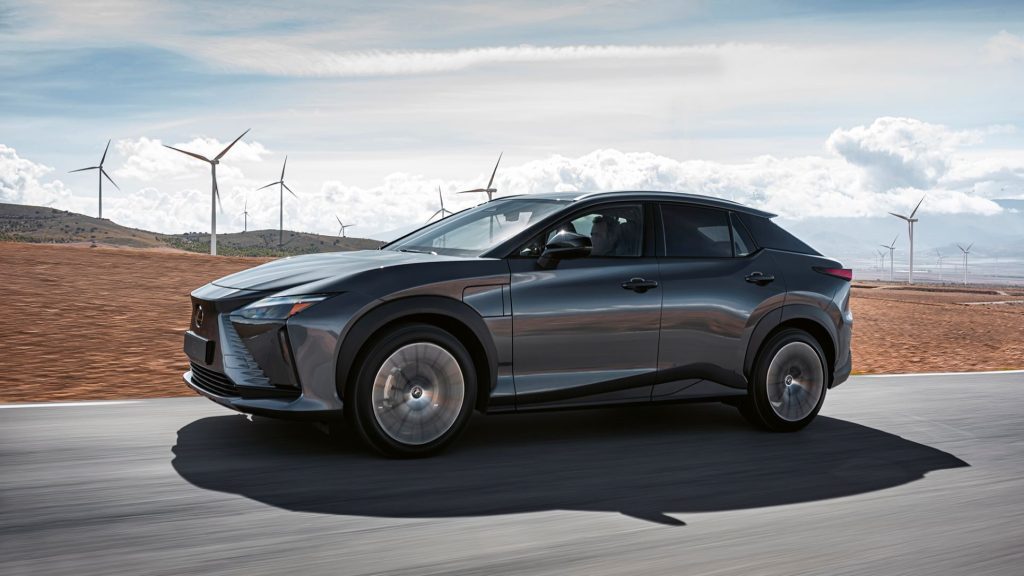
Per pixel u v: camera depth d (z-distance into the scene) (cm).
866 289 9700
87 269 2441
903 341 1780
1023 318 3297
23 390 739
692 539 391
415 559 355
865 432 640
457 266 530
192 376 570
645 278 579
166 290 1953
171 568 337
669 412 689
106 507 412
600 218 586
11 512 401
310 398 494
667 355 586
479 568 347
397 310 506
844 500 462
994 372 1002
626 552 371
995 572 358
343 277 509
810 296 638
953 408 748
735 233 632
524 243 555
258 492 442
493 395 536
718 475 507
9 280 1906
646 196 608
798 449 579
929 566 363
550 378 552
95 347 1018
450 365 519
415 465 504
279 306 496
